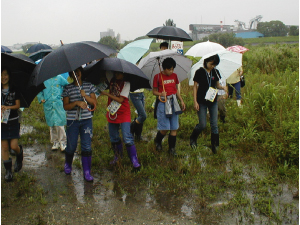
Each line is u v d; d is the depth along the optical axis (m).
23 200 3.83
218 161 4.85
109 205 3.72
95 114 7.88
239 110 6.55
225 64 6.06
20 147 4.59
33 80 3.63
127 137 4.57
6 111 4.06
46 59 3.70
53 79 5.23
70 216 3.50
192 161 4.78
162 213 3.54
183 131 6.30
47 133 6.53
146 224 3.34
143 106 5.73
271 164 4.57
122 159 4.92
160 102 4.94
